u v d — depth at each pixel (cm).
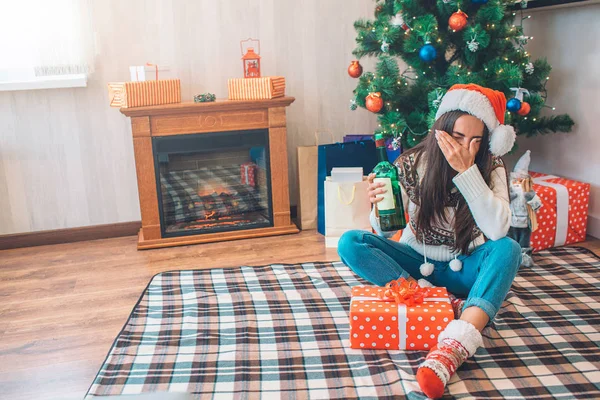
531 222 263
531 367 183
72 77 322
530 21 344
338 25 359
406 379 176
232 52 346
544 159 344
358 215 302
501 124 189
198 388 176
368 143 328
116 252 318
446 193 193
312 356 193
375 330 193
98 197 343
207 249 316
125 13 326
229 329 214
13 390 186
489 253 192
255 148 330
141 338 209
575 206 292
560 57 323
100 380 182
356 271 213
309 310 228
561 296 234
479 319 181
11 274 291
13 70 318
